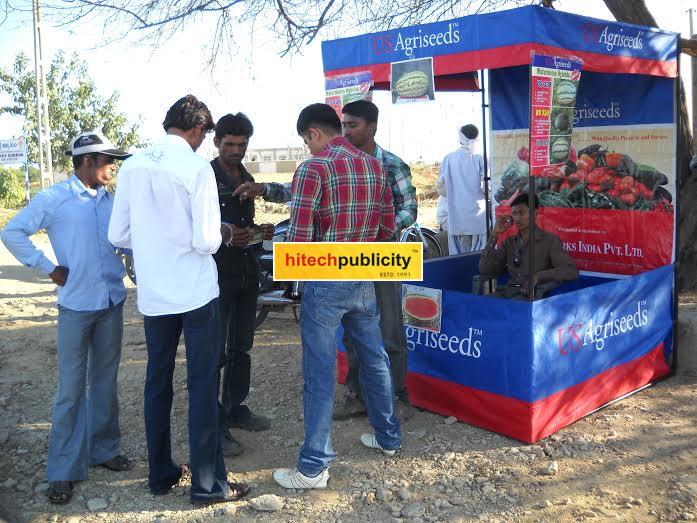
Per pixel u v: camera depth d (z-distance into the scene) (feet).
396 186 14.67
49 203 11.69
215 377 11.54
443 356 14.90
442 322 14.79
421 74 14.65
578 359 14.35
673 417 14.69
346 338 15.02
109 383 12.92
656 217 17.30
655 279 16.28
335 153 11.96
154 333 11.39
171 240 10.94
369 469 13.01
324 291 11.89
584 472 12.51
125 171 11.00
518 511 11.37
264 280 22.72
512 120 19.60
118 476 13.00
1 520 11.43
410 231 29.76
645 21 22.44
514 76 19.31
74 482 12.66
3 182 103.24
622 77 17.47
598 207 18.40
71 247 11.83
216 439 11.73
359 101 14.15
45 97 67.46
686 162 23.22
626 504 11.39
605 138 18.06
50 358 20.72
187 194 10.78
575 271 16.29
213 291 11.39
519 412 13.62
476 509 11.50
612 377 15.38
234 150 13.08
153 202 10.88
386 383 13.05
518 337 13.43
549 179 19.22
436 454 13.41
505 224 17.38
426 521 11.21
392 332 14.55
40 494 12.39
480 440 13.94
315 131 12.23
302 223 11.66
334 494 12.19
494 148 20.20
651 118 17.12
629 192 17.76
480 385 14.28
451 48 14.02
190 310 11.10
